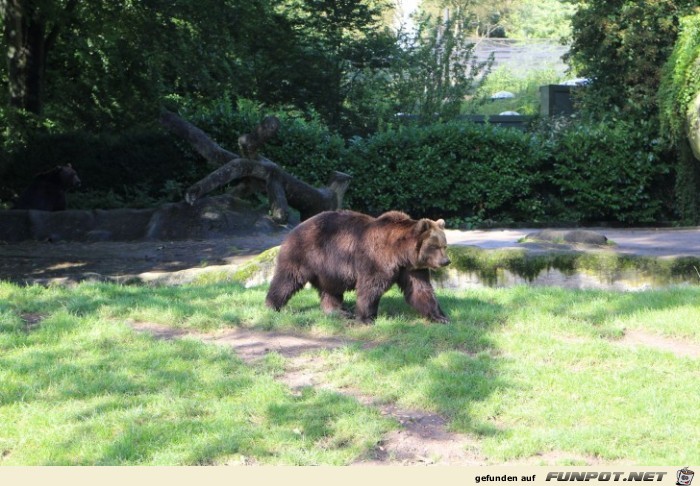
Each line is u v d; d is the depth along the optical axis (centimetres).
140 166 2183
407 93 2930
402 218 892
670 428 621
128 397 695
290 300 1012
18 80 2184
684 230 1956
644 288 1082
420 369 746
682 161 2250
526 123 2758
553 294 1017
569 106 2744
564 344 814
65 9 2155
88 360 789
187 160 2214
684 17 2264
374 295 891
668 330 862
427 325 884
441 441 620
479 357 786
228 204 1772
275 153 2248
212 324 920
